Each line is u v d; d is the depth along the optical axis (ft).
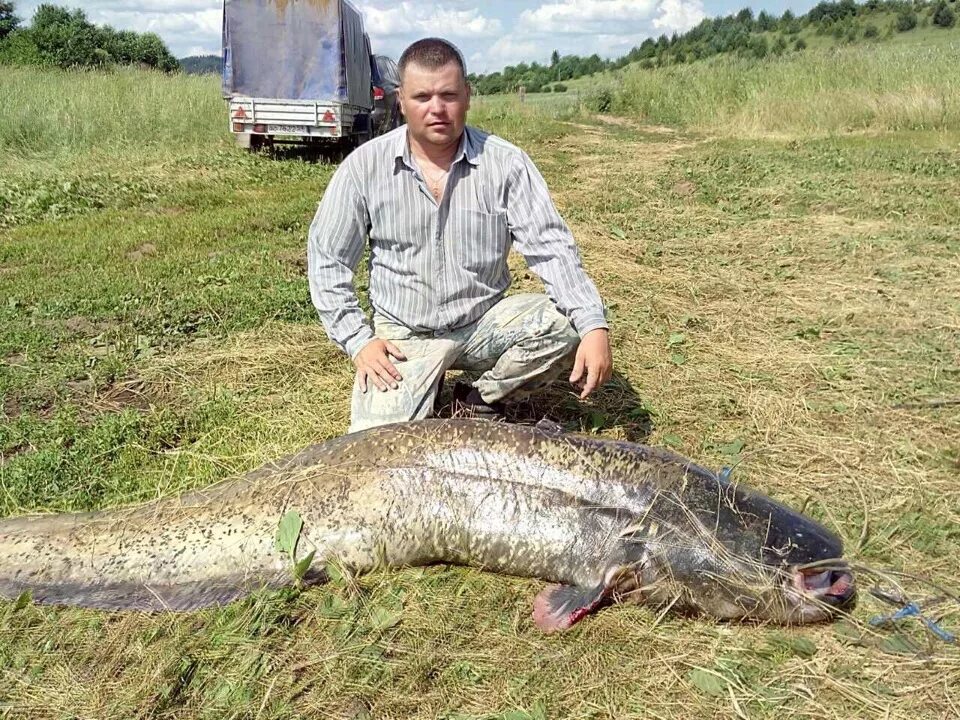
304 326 19.38
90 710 8.70
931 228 29.07
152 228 30.17
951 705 8.45
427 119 11.84
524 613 10.07
